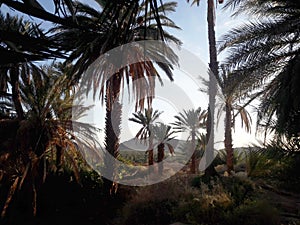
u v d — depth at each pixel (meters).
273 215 5.39
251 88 8.66
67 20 1.97
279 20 7.52
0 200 9.95
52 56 2.22
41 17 1.92
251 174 10.62
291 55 7.91
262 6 8.49
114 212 10.23
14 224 9.70
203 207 6.28
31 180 9.80
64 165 11.02
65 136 10.85
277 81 8.12
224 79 8.52
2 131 10.20
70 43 2.29
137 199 8.41
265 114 8.55
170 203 7.55
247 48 7.75
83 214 10.41
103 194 10.95
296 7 7.56
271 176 10.02
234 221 5.53
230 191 7.59
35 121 10.34
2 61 2.10
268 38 7.48
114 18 1.60
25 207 10.15
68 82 9.90
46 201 10.49
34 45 2.11
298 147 8.04
